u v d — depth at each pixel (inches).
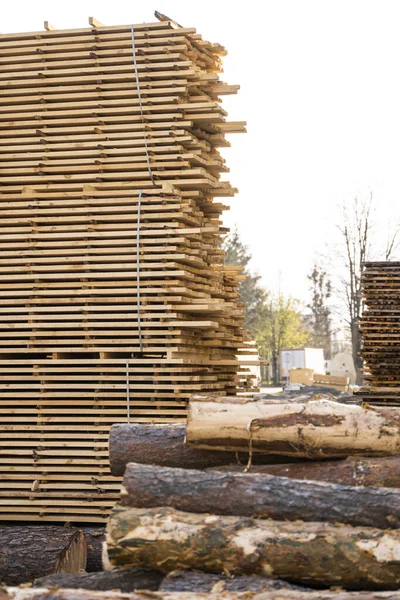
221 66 436.8
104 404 378.0
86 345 382.9
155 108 391.5
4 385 382.3
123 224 385.1
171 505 222.8
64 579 226.8
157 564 214.7
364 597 191.3
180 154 387.9
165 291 378.3
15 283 392.5
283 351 1962.4
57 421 378.9
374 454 243.1
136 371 377.1
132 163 391.2
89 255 386.9
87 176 390.3
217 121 400.2
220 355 446.0
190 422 247.1
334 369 1707.7
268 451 247.6
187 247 391.5
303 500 217.3
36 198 393.4
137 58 395.2
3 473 378.0
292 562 207.3
